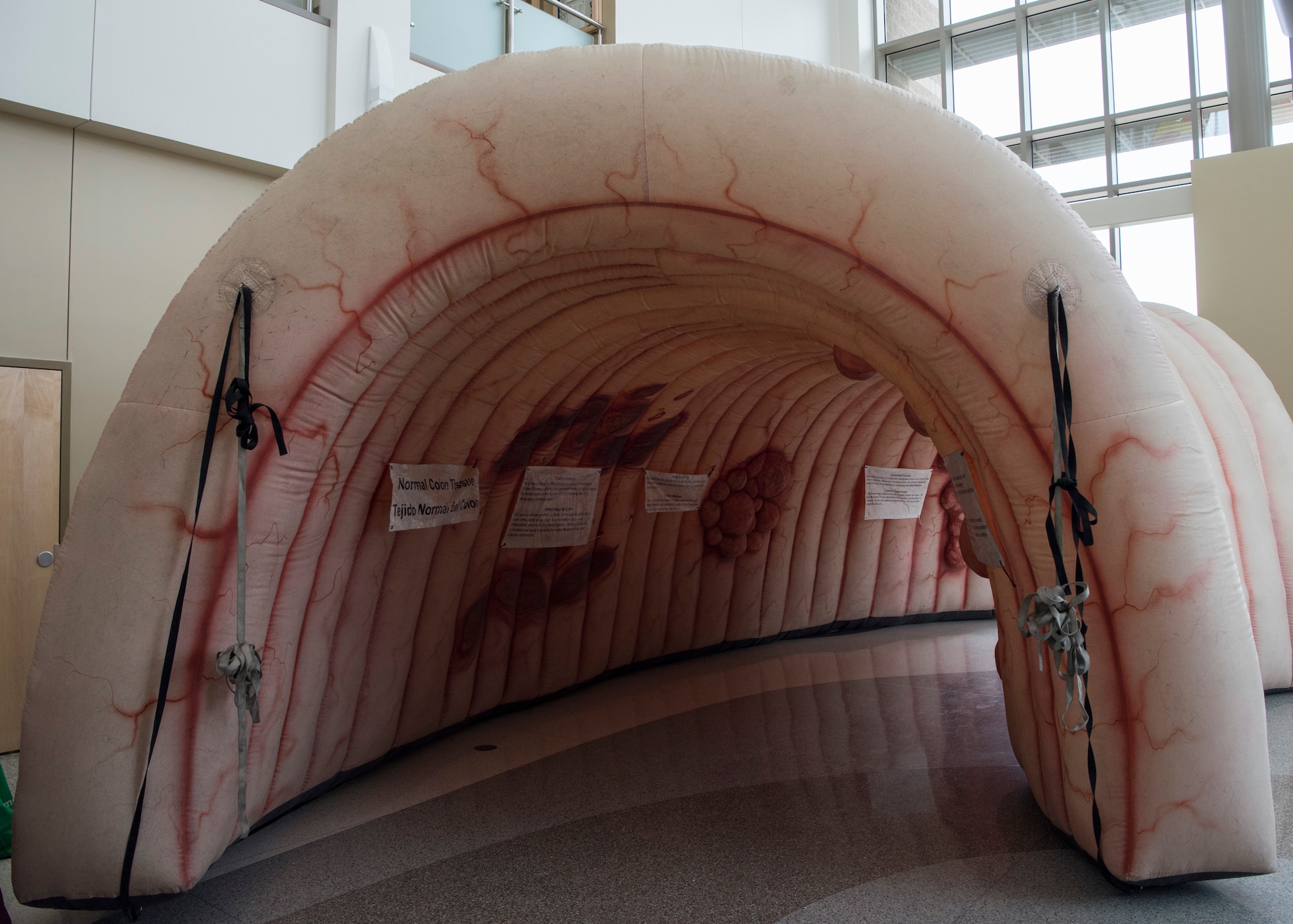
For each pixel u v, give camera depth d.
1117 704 2.61
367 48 6.53
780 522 6.87
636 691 5.55
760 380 5.81
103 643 2.65
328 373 2.83
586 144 2.72
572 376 4.34
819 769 4.00
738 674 6.00
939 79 13.81
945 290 2.63
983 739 4.41
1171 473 2.49
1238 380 5.71
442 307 2.99
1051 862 2.95
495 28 7.88
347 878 2.92
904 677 5.86
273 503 2.82
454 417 3.88
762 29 11.73
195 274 2.81
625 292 3.55
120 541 2.67
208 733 2.73
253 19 5.99
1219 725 2.50
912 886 2.80
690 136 2.68
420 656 4.24
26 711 2.68
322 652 3.40
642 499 5.77
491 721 4.89
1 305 5.04
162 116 5.53
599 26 9.15
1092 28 12.77
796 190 2.67
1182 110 12.15
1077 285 2.53
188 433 2.71
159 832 2.63
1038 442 2.63
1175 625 2.49
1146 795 2.56
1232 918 2.55
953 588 7.95
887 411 6.81
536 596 5.11
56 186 5.28
